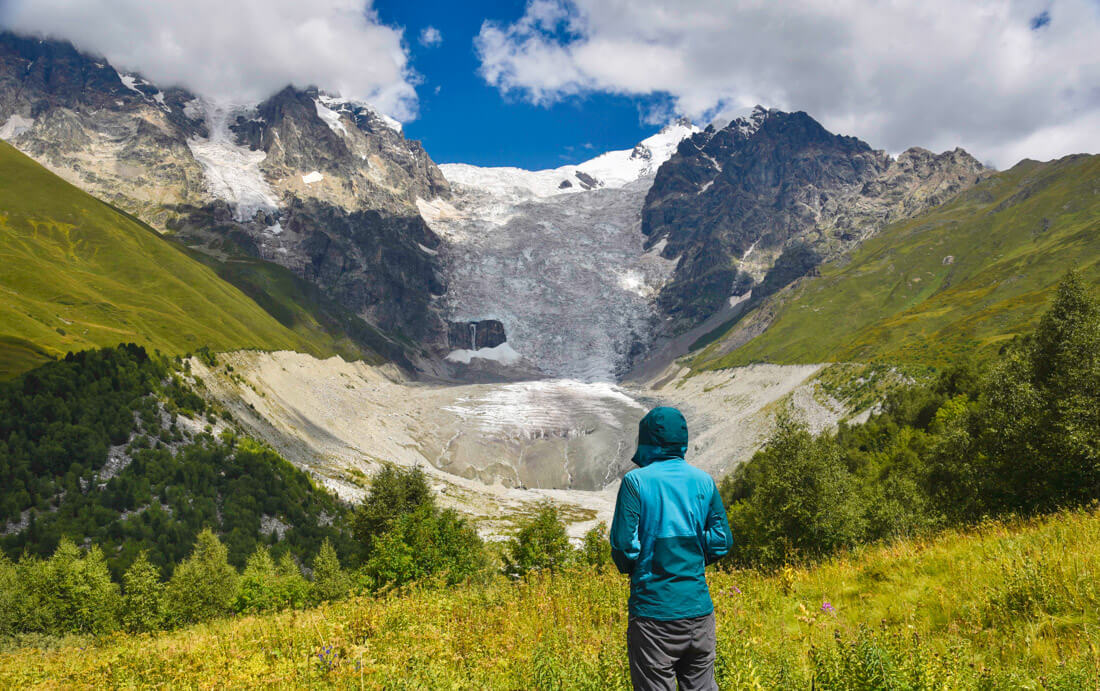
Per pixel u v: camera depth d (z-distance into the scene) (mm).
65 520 85250
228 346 179750
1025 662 6516
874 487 46125
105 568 56562
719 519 5043
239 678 9430
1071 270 27344
